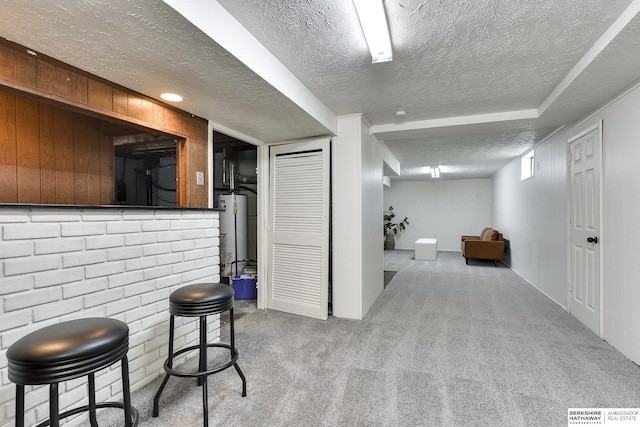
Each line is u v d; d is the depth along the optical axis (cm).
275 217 345
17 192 162
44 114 173
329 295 340
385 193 963
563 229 354
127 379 119
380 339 263
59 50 147
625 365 215
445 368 214
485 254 651
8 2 111
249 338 265
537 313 333
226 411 167
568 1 140
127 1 111
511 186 611
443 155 543
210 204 258
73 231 154
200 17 130
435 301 381
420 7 144
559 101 251
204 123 254
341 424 158
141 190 222
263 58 179
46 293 142
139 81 182
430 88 243
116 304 174
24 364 95
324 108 279
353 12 148
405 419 161
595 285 274
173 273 210
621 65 189
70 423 152
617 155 239
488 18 153
